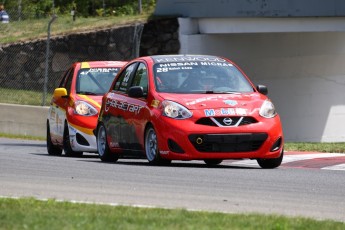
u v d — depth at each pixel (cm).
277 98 10162
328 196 3434
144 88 4931
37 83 10188
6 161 4984
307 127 10400
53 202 2928
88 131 5872
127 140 5038
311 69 10412
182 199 3253
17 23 11275
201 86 4847
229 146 4531
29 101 9706
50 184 3709
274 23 9212
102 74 6266
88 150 5872
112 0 14112
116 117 5178
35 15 11762
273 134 4603
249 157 4572
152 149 4756
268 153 4594
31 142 8050
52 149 6488
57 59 10231
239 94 4784
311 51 10375
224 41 9994
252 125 4569
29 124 8988
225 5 9631
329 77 10562
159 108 4666
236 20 9625
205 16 9912
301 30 8981
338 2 8406
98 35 10225
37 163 4878
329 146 6475
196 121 4541
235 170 4494
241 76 5003
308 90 10400
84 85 6178
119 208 2806
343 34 10569
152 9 11975
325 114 10544
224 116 4553
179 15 10212
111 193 3406
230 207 3062
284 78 10231
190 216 2644
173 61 5019
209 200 3241
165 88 4831
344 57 10625
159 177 4034
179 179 3956
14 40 10388
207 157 4519
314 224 2548
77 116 5941
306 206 3148
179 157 4544
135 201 3170
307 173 4388
